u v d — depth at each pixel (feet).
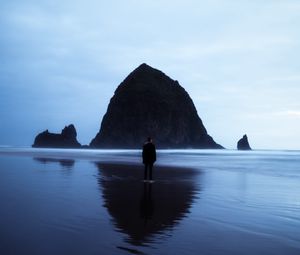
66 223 28.78
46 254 20.26
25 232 25.39
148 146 68.03
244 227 28.45
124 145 620.08
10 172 83.51
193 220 30.99
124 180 68.49
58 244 22.41
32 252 20.59
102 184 60.39
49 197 43.80
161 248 21.95
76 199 42.42
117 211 34.78
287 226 29.04
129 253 20.83
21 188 53.31
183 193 49.90
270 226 28.96
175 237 24.81
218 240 24.20
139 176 77.77
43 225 27.86
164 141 630.33
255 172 99.09
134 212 34.47
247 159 219.20
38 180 65.98
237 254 21.01
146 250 21.49
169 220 30.83
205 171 98.84
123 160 159.22
